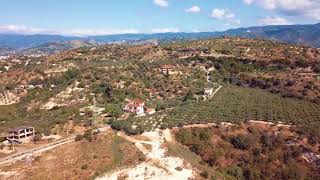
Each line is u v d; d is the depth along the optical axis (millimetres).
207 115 155750
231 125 145625
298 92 178875
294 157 126375
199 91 196875
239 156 129500
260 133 138250
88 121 156000
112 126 149750
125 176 115688
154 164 122625
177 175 118125
